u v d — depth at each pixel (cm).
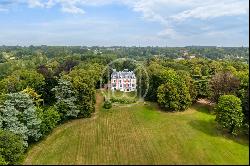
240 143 6288
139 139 6969
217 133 7062
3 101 7794
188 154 5622
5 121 6919
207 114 8969
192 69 13562
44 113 8075
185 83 9975
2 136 6231
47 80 11238
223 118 7050
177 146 6178
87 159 5934
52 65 19550
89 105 9512
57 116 8375
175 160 5334
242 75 8550
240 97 7812
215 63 12431
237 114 6950
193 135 6969
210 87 9488
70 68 17762
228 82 8725
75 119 9406
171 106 9594
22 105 7512
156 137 7019
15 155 6159
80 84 9481
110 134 7600
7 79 12506
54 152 6619
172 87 9700
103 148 6519
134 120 8912
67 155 6309
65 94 9300
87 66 17288
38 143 7369
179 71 12025
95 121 9044
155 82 11581
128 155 5891
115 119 9150
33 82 11506
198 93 10306
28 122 7200
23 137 6812
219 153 5634
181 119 8644
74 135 7744
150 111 9931
